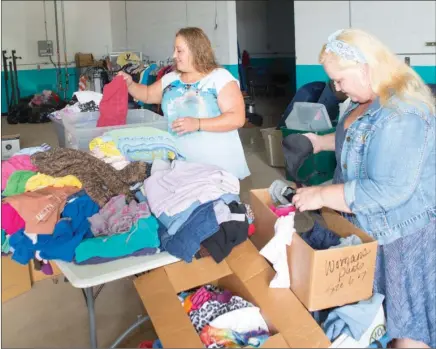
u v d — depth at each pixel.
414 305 1.59
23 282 2.72
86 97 2.91
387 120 1.46
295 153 1.90
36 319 2.46
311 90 4.70
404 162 1.45
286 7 8.95
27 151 2.21
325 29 5.17
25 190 1.86
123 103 2.45
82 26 10.20
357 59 1.50
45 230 1.67
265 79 9.34
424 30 4.34
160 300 1.59
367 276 1.54
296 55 5.54
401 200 1.49
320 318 1.65
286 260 1.59
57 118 2.73
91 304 1.81
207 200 1.71
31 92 9.86
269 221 1.73
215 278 1.71
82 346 2.22
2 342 2.26
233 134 2.44
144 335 2.29
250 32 9.33
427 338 1.61
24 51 9.69
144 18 9.16
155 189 1.80
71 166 1.93
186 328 1.51
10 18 9.42
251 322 1.58
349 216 1.71
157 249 1.69
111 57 7.93
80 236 1.68
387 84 1.50
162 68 6.17
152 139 2.14
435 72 4.34
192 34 2.34
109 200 1.83
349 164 1.61
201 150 2.36
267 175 4.62
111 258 1.63
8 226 1.73
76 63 9.96
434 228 1.59
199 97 2.37
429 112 1.49
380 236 1.58
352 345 1.48
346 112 1.73
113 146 2.06
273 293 1.61
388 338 1.60
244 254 1.75
